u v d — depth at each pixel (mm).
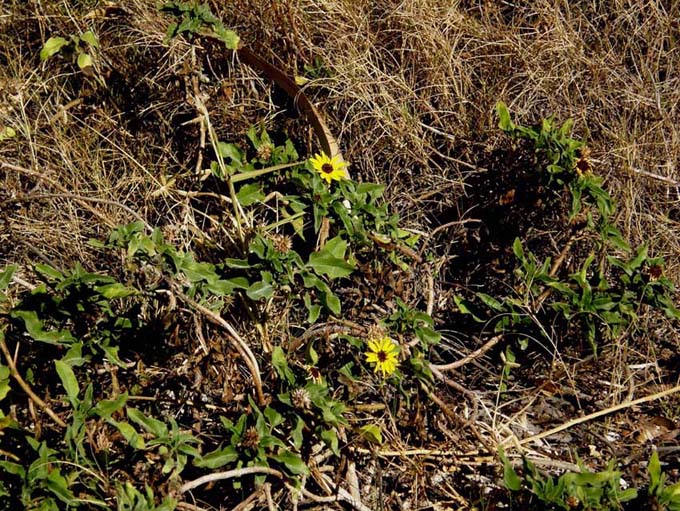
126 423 1851
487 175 2816
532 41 3193
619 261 2475
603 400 2520
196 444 2156
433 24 3094
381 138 2920
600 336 2602
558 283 2393
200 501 2045
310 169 2508
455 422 2254
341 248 2373
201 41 2877
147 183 2740
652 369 2627
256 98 2945
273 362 2092
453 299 2713
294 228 2594
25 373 2047
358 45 3051
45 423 2049
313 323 2379
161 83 2896
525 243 2781
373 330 2223
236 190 2703
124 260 2348
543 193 2660
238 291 2299
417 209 2914
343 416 2195
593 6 3348
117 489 1774
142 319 2266
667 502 1937
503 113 2660
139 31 2924
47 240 2605
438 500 2217
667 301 2408
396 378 2207
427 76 3045
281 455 1948
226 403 2193
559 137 2613
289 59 2984
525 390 2520
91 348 2055
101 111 2832
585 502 1876
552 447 2381
